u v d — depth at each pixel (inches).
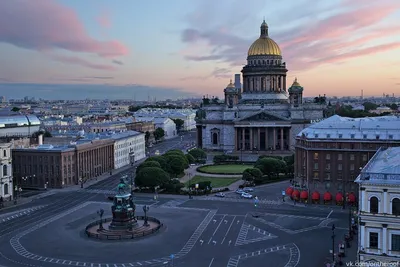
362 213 3853.3
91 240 5004.9
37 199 7411.4
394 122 7101.4
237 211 6417.3
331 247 4729.3
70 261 4340.6
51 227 5575.8
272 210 6466.5
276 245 4822.8
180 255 4510.3
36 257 4461.1
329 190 6929.1
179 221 5841.5
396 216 3745.1
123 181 5506.9
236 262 4298.7
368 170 4025.6
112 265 4232.3
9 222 5856.3
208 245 4832.7
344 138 6860.2
